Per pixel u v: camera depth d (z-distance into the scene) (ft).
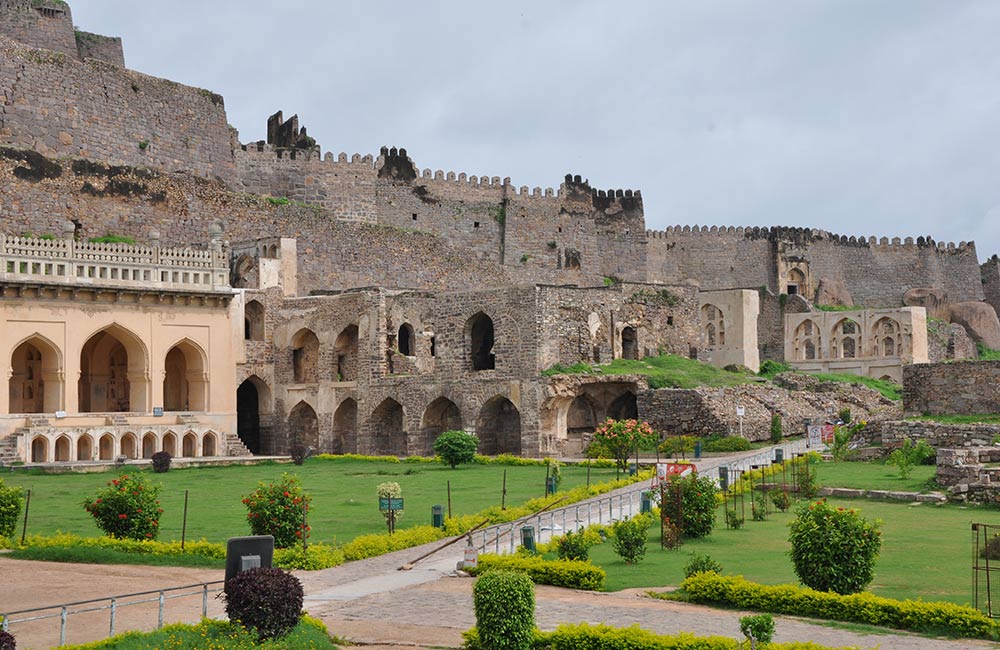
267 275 217.77
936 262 373.81
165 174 230.68
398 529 103.24
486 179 296.30
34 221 210.18
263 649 61.21
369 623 70.08
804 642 62.23
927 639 63.46
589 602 73.31
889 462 137.28
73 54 240.73
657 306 214.28
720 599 71.97
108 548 91.66
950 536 92.94
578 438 190.70
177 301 196.44
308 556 88.79
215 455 196.75
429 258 266.98
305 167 265.13
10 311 178.60
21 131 214.48
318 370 213.46
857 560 72.08
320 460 189.16
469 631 64.23
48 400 184.55
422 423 199.82
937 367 154.40
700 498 96.32
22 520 108.47
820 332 281.95
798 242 354.13
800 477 120.78
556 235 304.50
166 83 241.35
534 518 109.50
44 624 67.62
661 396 184.24
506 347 191.42
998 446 124.06
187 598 75.82
